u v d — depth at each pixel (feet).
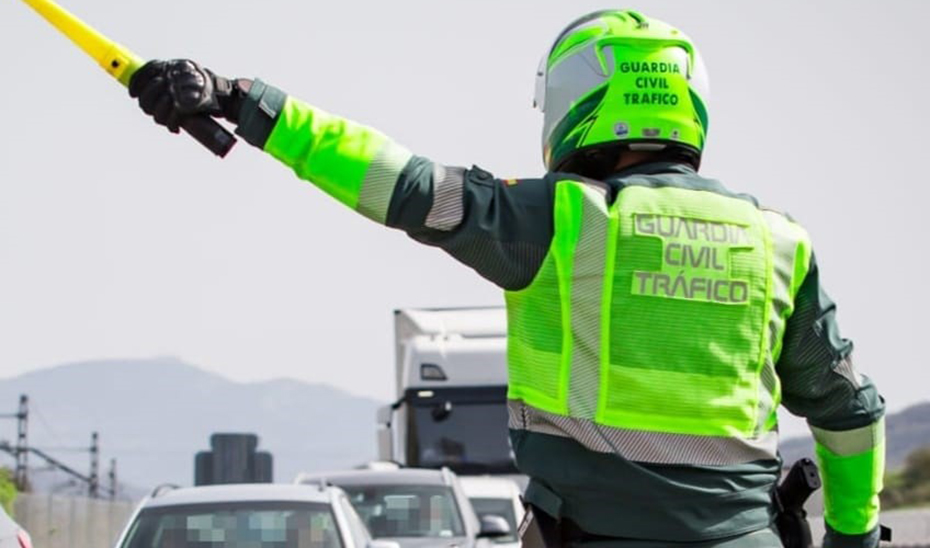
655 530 26.45
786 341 28.32
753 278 27.37
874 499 29.50
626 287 26.73
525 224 26.63
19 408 232.32
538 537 26.96
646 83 28.37
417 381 164.66
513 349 27.25
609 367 26.53
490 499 128.88
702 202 27.50
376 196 25.94
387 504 105.81
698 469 26.53
